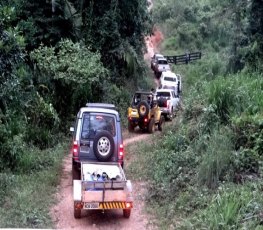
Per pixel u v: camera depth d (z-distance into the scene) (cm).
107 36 2481
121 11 2658
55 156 1412
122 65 2703
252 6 2230
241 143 1076
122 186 914
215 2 5350
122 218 959
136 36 2861
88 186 900
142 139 1855
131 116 2042
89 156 1159
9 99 1281
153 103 2092
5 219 877
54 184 1151
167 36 5178
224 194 877
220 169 991
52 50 1892
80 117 1171
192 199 959
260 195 852
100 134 1133
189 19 5303
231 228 767
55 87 1845
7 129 1220
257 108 1182
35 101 1566
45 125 1608
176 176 1118
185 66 4341
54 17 2106
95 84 2089
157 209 991
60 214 959
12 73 1178
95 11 2511
